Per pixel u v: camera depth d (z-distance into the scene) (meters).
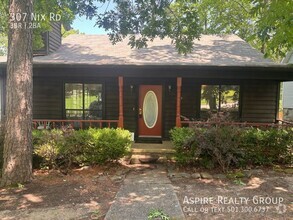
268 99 9.80
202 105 9.86
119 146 6.82
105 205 4.44
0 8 9.95
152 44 11.18
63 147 6.51
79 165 6.89
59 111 9.85
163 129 9.85
